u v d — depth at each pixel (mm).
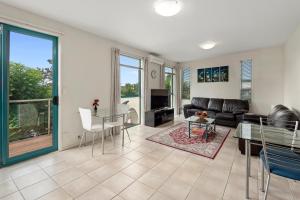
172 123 5102
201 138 3539
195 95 6191
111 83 3793
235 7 2285
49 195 1655
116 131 3885
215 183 1900
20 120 2543
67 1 2135
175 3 2025
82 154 2703
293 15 2553
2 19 2141
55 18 2641
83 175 2045
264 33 3375
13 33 2334
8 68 2293
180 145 3133
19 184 1842
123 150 2895
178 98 6598
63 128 2891
